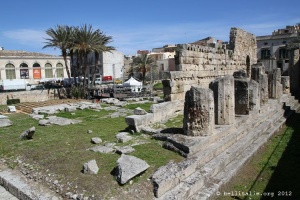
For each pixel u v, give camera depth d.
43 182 8.83
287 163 11.68
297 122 19.80
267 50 64.19
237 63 30.66
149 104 28.94
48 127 16.48
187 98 11.17
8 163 10.64
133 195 7.57
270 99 22.73
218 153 11.01
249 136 13.80
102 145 11.83
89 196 7.54
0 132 15.23
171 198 7.64
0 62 59.12
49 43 36.94
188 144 10.20
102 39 39.50
